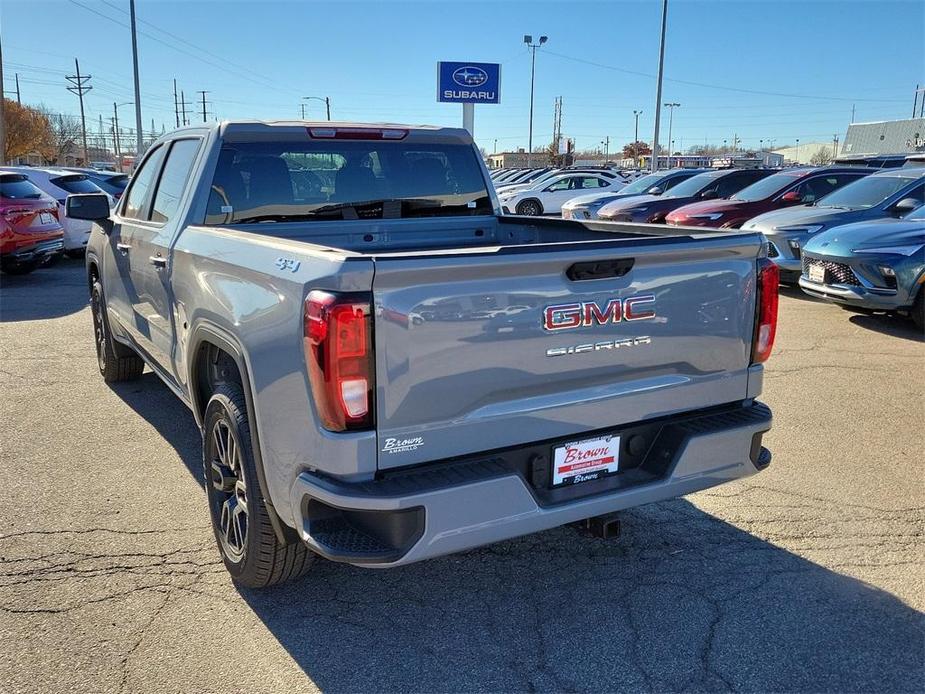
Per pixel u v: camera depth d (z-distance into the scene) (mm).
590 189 24672
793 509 4141
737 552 3697
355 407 2467
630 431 3062
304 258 2629
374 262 2406
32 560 3584
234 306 3043
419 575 3516
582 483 2967
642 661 2904
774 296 3270
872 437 5148
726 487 4422
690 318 3043
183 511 4098
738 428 3152
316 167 4305
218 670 2836
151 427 5359
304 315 2504
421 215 4688
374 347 2451
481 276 2568
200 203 3994
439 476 2594
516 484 2680
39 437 5164
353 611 3227
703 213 12133
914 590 3355
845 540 3801
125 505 4164
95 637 3020
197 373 3656
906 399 5934
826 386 6262
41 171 13992
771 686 2766
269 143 4160
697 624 3131
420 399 2543
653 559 3645
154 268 4312
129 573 3488
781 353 7309
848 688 2754
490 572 3543
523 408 2746
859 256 7969
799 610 3219
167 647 2965
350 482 2521
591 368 2846
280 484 2791
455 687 2762
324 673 2830
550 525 2793
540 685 2773
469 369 2602
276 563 3154
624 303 2863
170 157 4652
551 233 4586
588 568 3570
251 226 4086
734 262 3137
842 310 9391
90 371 6805
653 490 2994
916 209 8938
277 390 2717
